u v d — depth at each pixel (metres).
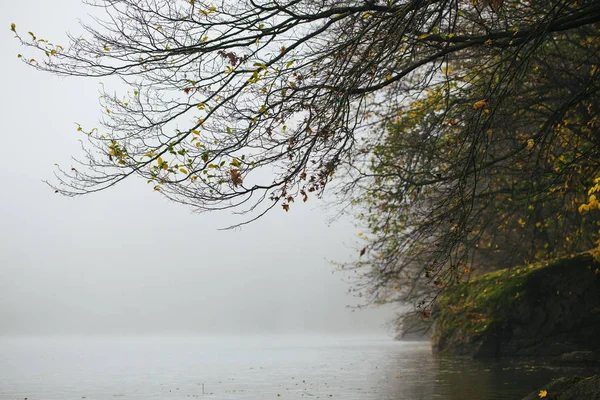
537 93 16.67
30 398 15.53
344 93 9.83
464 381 16.38
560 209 19.95
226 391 16.55
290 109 10.02
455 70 17.83
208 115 10.10
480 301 24.61
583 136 15.81
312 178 9.99
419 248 17.69
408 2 10.04
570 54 18.44
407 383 16.75
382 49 9.67
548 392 9.27
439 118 15.55
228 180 9.66
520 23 12.91
